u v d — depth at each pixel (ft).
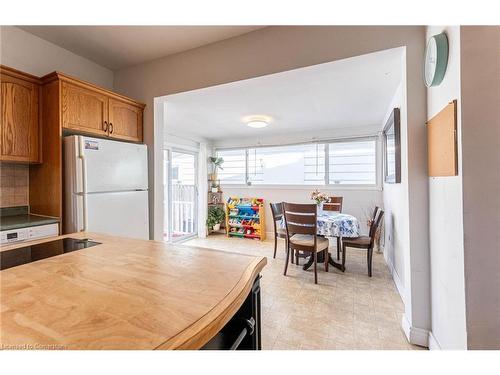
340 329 6.31
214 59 7.37
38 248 3.96
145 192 8.21
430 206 5.31
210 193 18.97
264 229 17.22
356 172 15.19
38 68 7.11
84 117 6.99
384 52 5.66
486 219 3.67
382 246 13.29
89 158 6.57
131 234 7.65
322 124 14.46
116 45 7.54
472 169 3.73
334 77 8.11
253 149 18.35
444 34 4.45
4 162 6.59
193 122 13.92
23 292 2.40
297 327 6.41
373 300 7.93
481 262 3.69
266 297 8.16
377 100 10.35
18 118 6.27
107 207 6.98
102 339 1.73
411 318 5.62
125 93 8.97
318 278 9.80
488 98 3.67
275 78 6.84
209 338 1.91
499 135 3.63
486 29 3.68
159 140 8.78
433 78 4.58
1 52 6.40
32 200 7.06
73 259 3.39
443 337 4.69
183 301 2.26
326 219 10.49
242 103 10.69
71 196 6.46
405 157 5.76
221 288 2.53
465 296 3.75
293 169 17.10
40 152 6.71
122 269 3.03
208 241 16.38
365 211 14.66
